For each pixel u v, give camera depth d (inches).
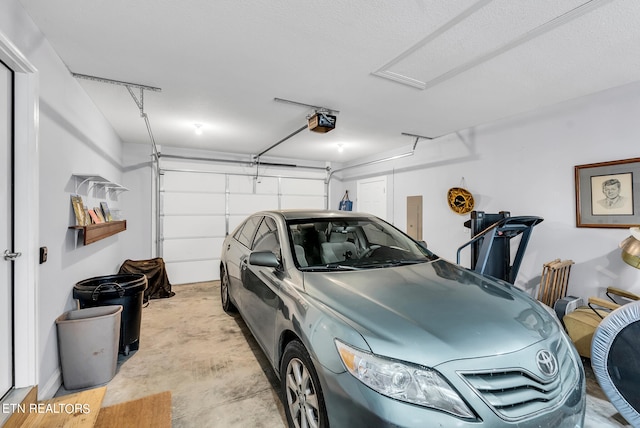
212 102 138.8
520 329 56.9
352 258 95.1
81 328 90.5
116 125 175.5
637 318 71.4
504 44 90.4
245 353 115.5
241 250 131.3
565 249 133.4
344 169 306.5
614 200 118.0
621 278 116.5
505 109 146.2
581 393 56.2
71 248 104.5
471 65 103.3
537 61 100.1
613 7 73.2
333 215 111.2
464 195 178.7
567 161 133.3
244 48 93.7
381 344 51.4
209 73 110.3
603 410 83.4
